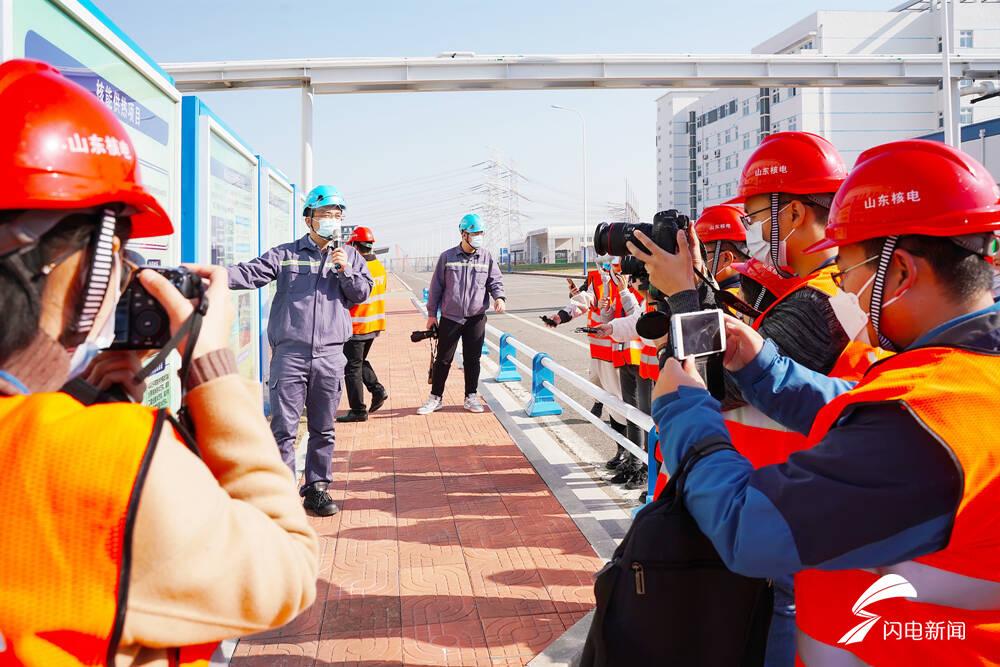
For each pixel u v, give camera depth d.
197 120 4.40
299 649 3.21
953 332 1.19
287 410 4.88
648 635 1.39
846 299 1.85
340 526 4.71
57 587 0.80
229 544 0.89
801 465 1.16
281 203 8.57
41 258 0.88
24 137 0.86
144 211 1.04
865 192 1.32
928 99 60.84
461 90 10.95
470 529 4.63
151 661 0.90
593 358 6.35
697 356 1.57
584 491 5.34
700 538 1.38
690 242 1.78
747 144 72.25
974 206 1.21
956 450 1.04
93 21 2.61
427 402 8.12
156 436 0.87
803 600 1.36
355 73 10.17
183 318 1.00
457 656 3.14
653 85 11.43
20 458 0.81
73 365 0.93
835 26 60.41
